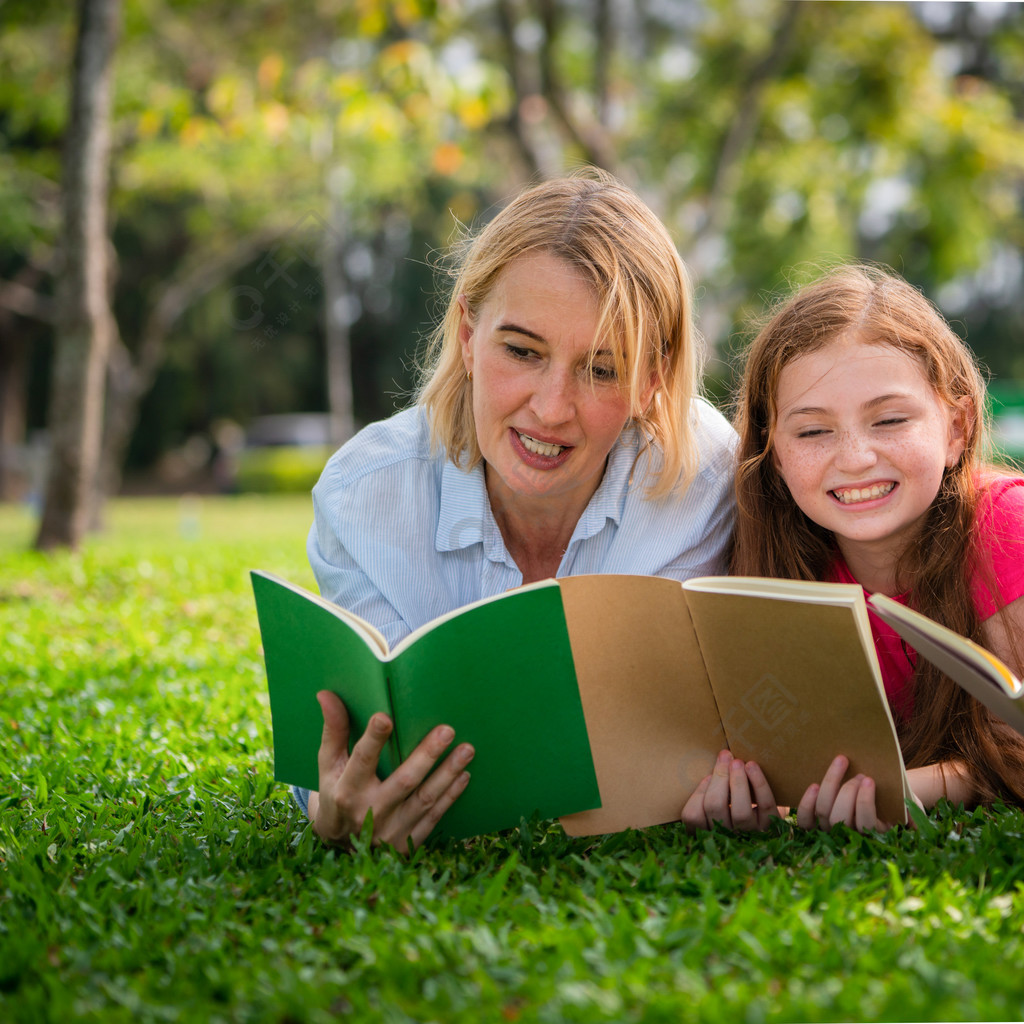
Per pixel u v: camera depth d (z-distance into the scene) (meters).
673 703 2.23
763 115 13.27
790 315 2.61
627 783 2.25
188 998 1.61
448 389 2.64
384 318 30.88
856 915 1.79
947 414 2.54
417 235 27.11
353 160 12.31
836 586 2.04
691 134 13.47
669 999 1.50
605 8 11.84
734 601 2.08
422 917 1.86
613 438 2.43
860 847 2.14
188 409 30.88
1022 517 2.54
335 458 2.74
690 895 1.97
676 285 2.48
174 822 2.51
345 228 16.03
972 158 12.88
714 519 2.77
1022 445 11.95
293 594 2.10
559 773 2.17
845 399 2.44
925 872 2.01
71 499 8.49
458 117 9.51
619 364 2.33
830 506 2.51
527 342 2.30
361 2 9.11
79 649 4.89
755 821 2.30
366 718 2.10
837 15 12.26
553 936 1.73
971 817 2.30
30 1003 1.57
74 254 8.24
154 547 9.44
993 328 28.36
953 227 13.59
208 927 1.86
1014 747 2.50
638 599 2.15
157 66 11.82
